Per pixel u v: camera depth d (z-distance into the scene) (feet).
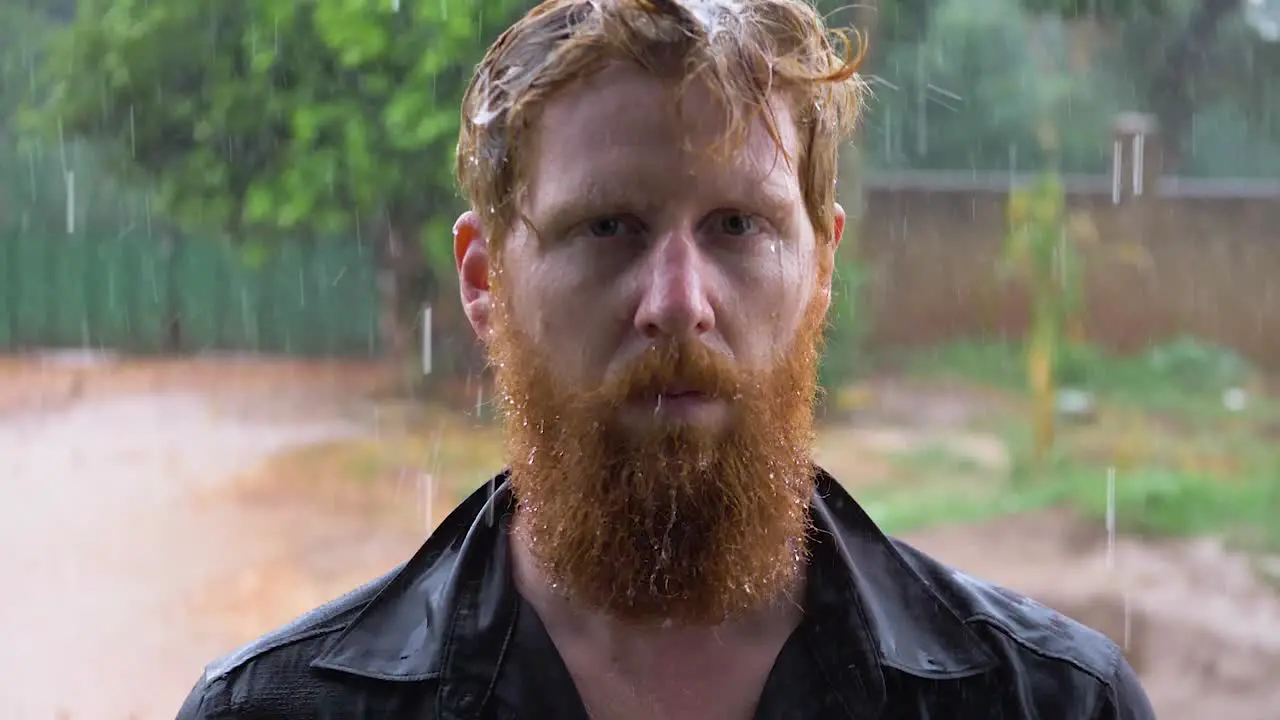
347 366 51.16
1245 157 57.36
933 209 50.62
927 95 51.31
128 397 42.86
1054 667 4.10
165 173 36.78
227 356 55.88
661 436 3.50
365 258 55.98
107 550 23.25
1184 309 49.24
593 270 3.55
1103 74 54.24
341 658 4.07
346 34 29.19
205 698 4.12
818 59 3.85
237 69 33.78
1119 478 29.01
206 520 25.46
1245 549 23.07
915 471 31.01
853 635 3.92
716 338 3.55
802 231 3.78
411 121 29.48
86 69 35.83
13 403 41.73
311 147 32.37
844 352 39.83
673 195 3.48
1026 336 49.60
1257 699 15.96
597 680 3.85
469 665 3.88
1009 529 24.88
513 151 3.73
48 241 57.82
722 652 3.90
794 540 4.00
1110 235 49.80
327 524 24.95
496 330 3.94
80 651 17.85
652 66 3.47
